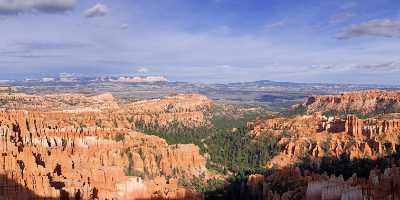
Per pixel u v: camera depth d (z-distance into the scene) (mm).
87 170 156875
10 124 194625
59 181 142375
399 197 133375
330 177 170000
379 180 145625
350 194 131625
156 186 166000
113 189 148625
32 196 128875
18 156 147500
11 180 128000
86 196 139000
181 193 162375
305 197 146500
